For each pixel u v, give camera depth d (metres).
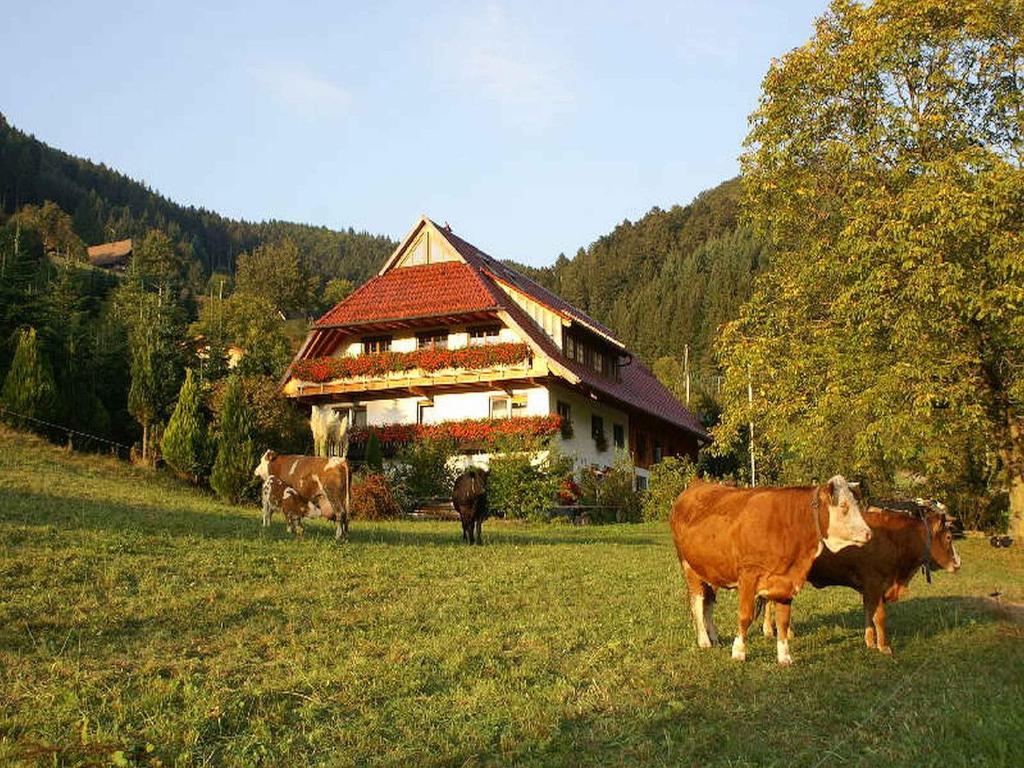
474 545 21.47
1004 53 23.52
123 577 13.45
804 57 25.30
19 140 184.00
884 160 24.50
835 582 11.86
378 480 31.97
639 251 165.50
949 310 22.22
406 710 8.62
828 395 23.64
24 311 40.66
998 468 29.17
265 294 128.38
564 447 39.31
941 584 17.53
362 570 15.83
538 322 41.59
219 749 7.66
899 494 30.56
